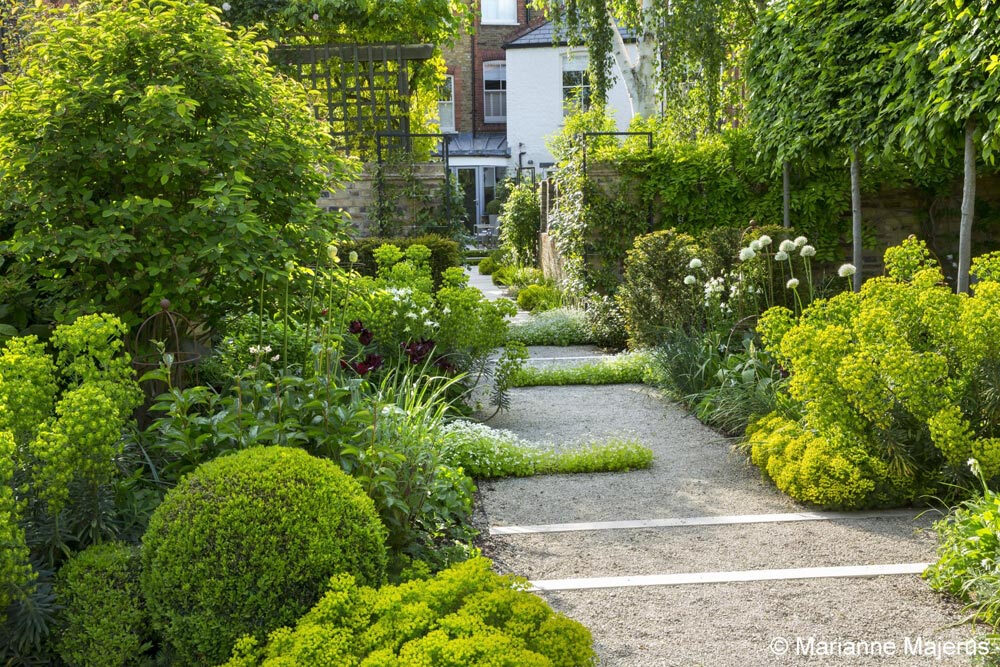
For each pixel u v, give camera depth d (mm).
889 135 7090
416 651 2389
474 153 26938
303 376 4578
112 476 3150
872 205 10625
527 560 4004
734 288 7871
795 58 8211
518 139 27156
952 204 10656
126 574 2854
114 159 4480
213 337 5574
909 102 6617
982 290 4375
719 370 6828
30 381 2943
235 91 4680
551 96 26844
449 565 3713
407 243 10125
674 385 7223
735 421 6156
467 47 28203
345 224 5320
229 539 2711
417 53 11766
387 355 6449
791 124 8344
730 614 3418
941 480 4535
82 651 2713
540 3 14633
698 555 4035
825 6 7840
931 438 4398
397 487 3861
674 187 10617
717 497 4883
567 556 4051
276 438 3572
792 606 3479
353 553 2848
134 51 4484
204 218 4297
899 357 4297
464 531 4211
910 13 6410
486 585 2795
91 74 4395
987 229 10695
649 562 3963
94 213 4445
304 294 5004
